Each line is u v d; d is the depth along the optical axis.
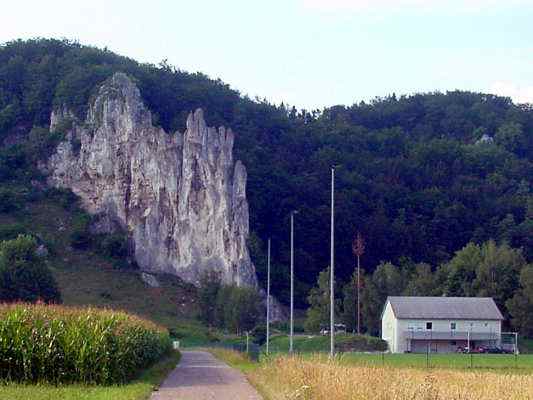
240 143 167.50
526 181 180.25
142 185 148.62
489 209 162.38
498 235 155.12
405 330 108.00
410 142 196.50
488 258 126.00
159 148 149.00
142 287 135.25
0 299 100.12
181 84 183.50
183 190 146.50
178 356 70.88
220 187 145.00
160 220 146.62
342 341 104.81
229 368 54.81
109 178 151.38
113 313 43.34
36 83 177.75
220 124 172.25
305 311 137.50
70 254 139.38
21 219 145.12
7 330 35.78
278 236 151.25
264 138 178.25
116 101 154.88
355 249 130.38
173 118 168.12
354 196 160.00
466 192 166.25
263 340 111.94
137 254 143.88
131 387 35.03
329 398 28.00
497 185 173.75
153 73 182.25
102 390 32.88
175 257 144.62
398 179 173.12
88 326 37.62
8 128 170.12
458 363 68.56
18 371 35.91
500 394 30.62
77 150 156.88
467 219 159.62
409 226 156.62
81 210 150.38
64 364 36.41
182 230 145.00
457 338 108.50
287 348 96.19
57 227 145.12
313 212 155.12
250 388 38.06
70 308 41.62
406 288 126.12
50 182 156.50
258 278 140.25
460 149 187.38
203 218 144.50
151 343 51.62
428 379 29.97
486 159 185.75
